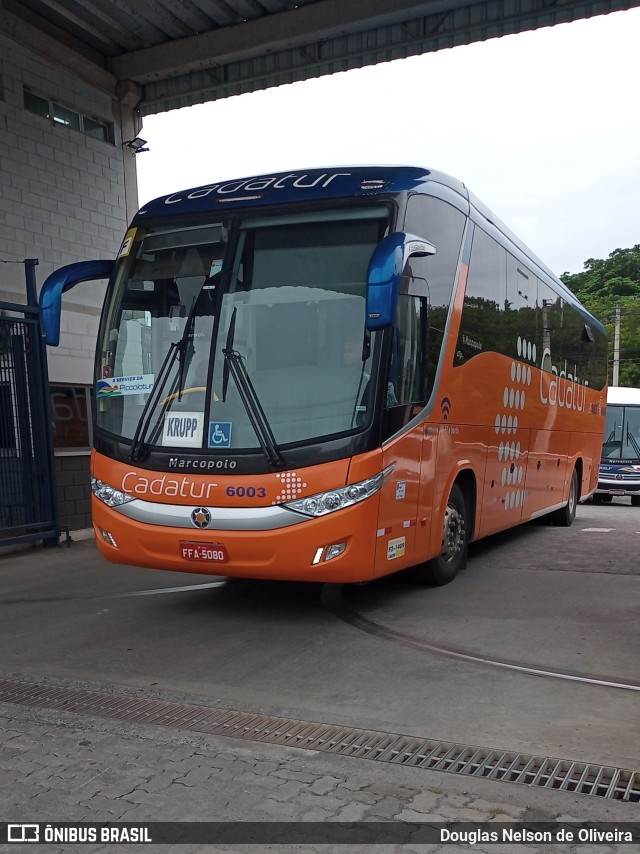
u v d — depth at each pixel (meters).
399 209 6.34
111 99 13.99
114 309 6.88
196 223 6.78
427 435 6.93
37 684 5.18
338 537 5.89
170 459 6.29
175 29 13.08
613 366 49.81
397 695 4.84
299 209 6.51
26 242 12.41
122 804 3.51
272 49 12.80
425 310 6.88
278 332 6.26
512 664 5.43
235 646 5.97
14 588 8.43
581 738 4.16
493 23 11.30
